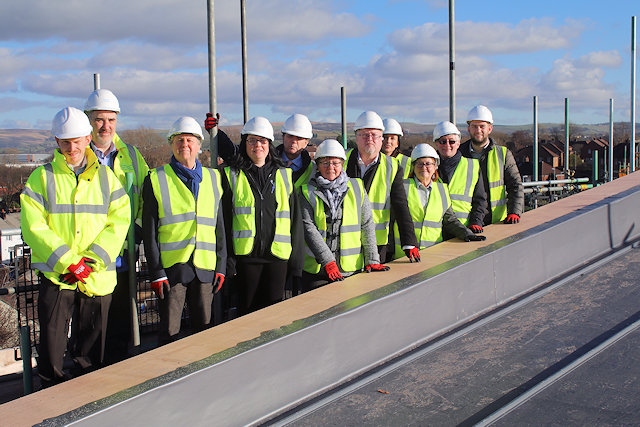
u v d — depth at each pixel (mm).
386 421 4012
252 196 5586
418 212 6633
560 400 4121
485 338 5238
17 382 7234
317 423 4031
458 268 5535
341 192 5809
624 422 3807
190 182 5387
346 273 5812
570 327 5320
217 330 4484
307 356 4363
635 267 6770
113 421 3443
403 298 5035
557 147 42938
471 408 4105
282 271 5645
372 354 4809
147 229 5305
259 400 4090
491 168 7191
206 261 5367
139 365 3969
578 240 6949
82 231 4996
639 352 4746
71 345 5512
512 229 6727
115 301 5609
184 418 3732
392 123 7367
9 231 7105
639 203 7988
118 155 5777
